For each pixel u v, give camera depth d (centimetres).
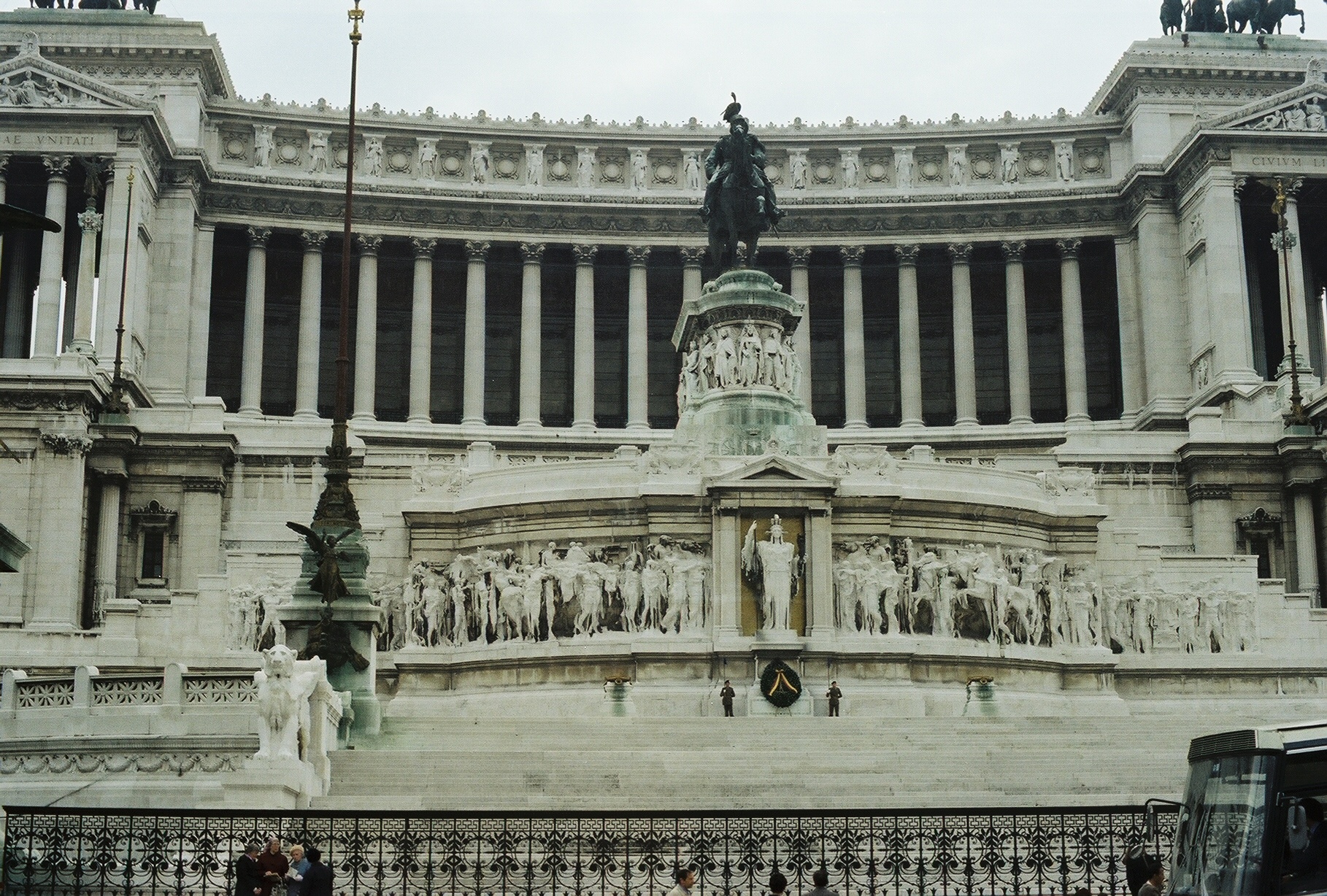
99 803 3562
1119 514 7619
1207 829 2230
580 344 9525
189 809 2688
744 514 5644
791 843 2802
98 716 3741
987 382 10138
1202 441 7562
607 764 4009
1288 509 7550
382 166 9662
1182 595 6106
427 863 2723
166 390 8919
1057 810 2666
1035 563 5928
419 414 9331
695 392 6438
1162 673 5994
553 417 10038
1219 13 10225
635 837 3034
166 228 9106
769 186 6700
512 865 2720
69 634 5741
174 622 5816
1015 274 9700
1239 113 9069
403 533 5972
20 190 9106
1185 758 4222
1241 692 6009
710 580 5638
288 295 9975
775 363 6306
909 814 2661
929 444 9294
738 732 4456
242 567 5859
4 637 5722
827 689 5488
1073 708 5744
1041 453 8994
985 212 9712
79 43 9281
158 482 7200
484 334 9538
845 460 5800
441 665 5734
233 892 2708
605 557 5756
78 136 8656
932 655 5603
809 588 5594
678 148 9850
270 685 3494
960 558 5803
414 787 3822
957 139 9825
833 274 10212
